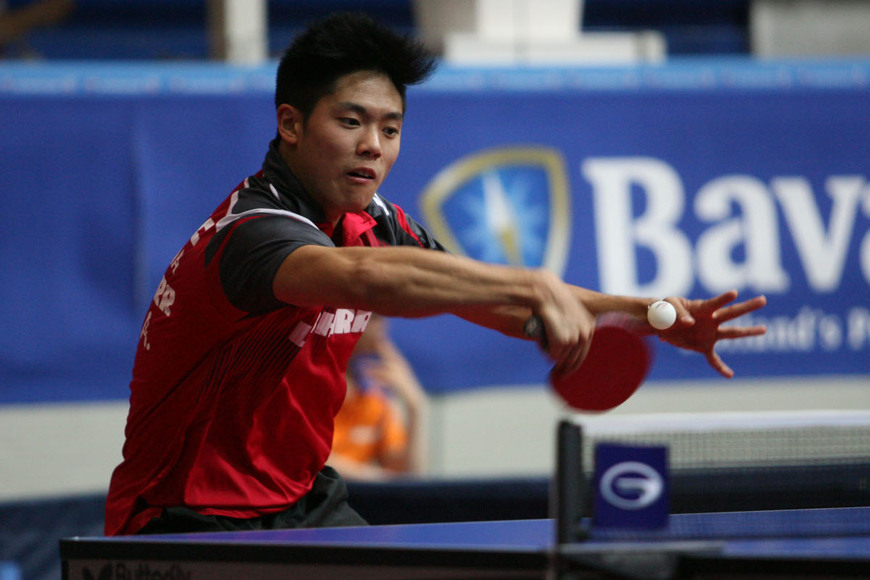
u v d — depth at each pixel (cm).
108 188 2019
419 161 2133
